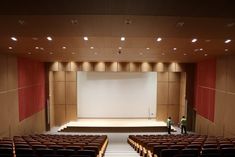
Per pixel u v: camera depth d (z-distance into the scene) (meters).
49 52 12.69
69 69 18.67
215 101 14.82
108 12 5.20
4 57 12.12
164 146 7.16
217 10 5.20
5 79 12.15
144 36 7.62
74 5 5.11
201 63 17.56
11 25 6.23
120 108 21.05
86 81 20.95
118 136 17.55
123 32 7.08
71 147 7.17
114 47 10.99
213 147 7.20
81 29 6.71
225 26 6.19
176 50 11.84
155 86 21.06
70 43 9.85
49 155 6.21
